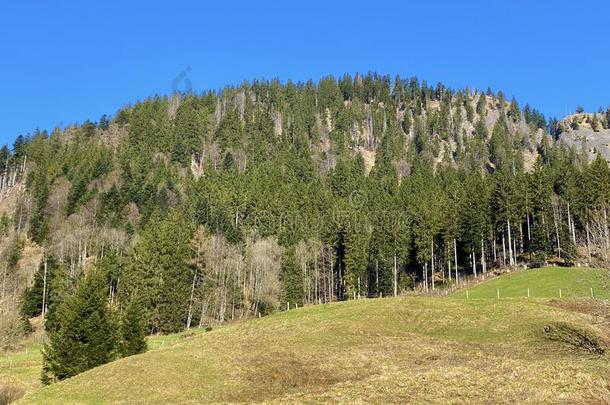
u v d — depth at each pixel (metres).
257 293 112.81
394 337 48.44
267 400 32.16
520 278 85.62
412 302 60.53
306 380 37.56
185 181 171.25
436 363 38.62
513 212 111.31
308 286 118.81
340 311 59.56
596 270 53.41
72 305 47.09
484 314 54.50
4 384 48.75
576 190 109.88
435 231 114.06
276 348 45.03
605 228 42.25
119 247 122.88
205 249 113.69
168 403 33.28
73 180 159.62
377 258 115.06
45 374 46.00
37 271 116.69
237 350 45.16
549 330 46.38
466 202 117.00
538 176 114.00
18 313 92.25
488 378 31.50
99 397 35.22
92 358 45.62
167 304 94.75
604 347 40.62
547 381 29.58
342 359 41.41
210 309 109.06
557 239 105.56
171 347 49.19
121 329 54.62
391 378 33.91
